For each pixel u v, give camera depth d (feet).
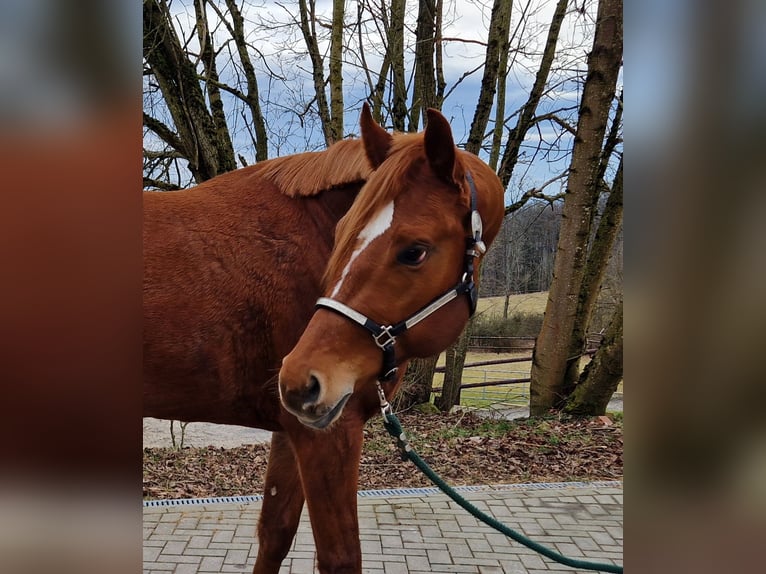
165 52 17.03
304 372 4.57
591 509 13.01
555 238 31.50
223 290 5.82
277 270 5.98
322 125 21.86
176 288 5.67
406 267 4.78
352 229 4.88
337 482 5.78
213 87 20.36
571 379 23.39
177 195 6.26
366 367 4.80
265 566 7.18
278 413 6.17
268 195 6.32
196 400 5.99
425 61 22.59
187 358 5.71
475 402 29.66
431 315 4.91
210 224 6.02
